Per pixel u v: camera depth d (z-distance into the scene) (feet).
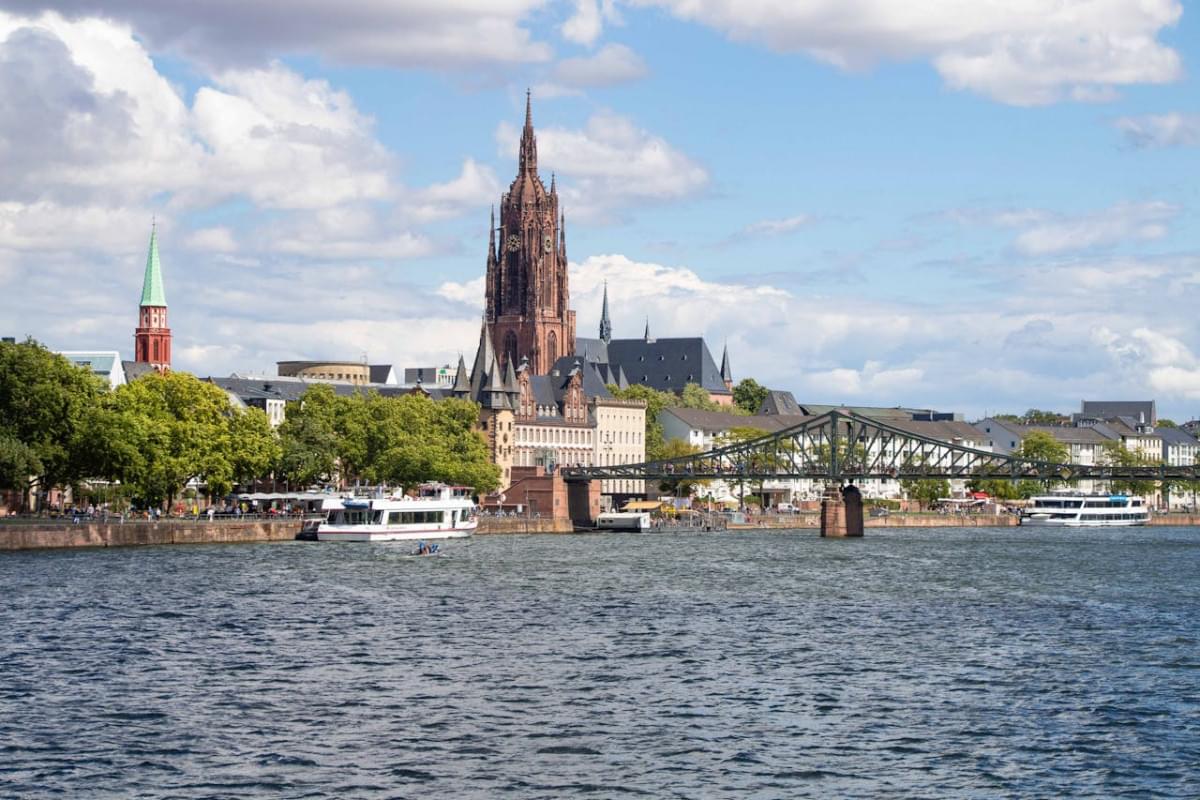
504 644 350.64
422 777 230.27
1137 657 337.31
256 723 261.85
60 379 629.92
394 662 323.16
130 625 371.76
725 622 396.57
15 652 327.88
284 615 397.60
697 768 236.02
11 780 226.17
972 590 497.05
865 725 263.90
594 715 270.87
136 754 240.53
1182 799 221.25
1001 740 253.24
